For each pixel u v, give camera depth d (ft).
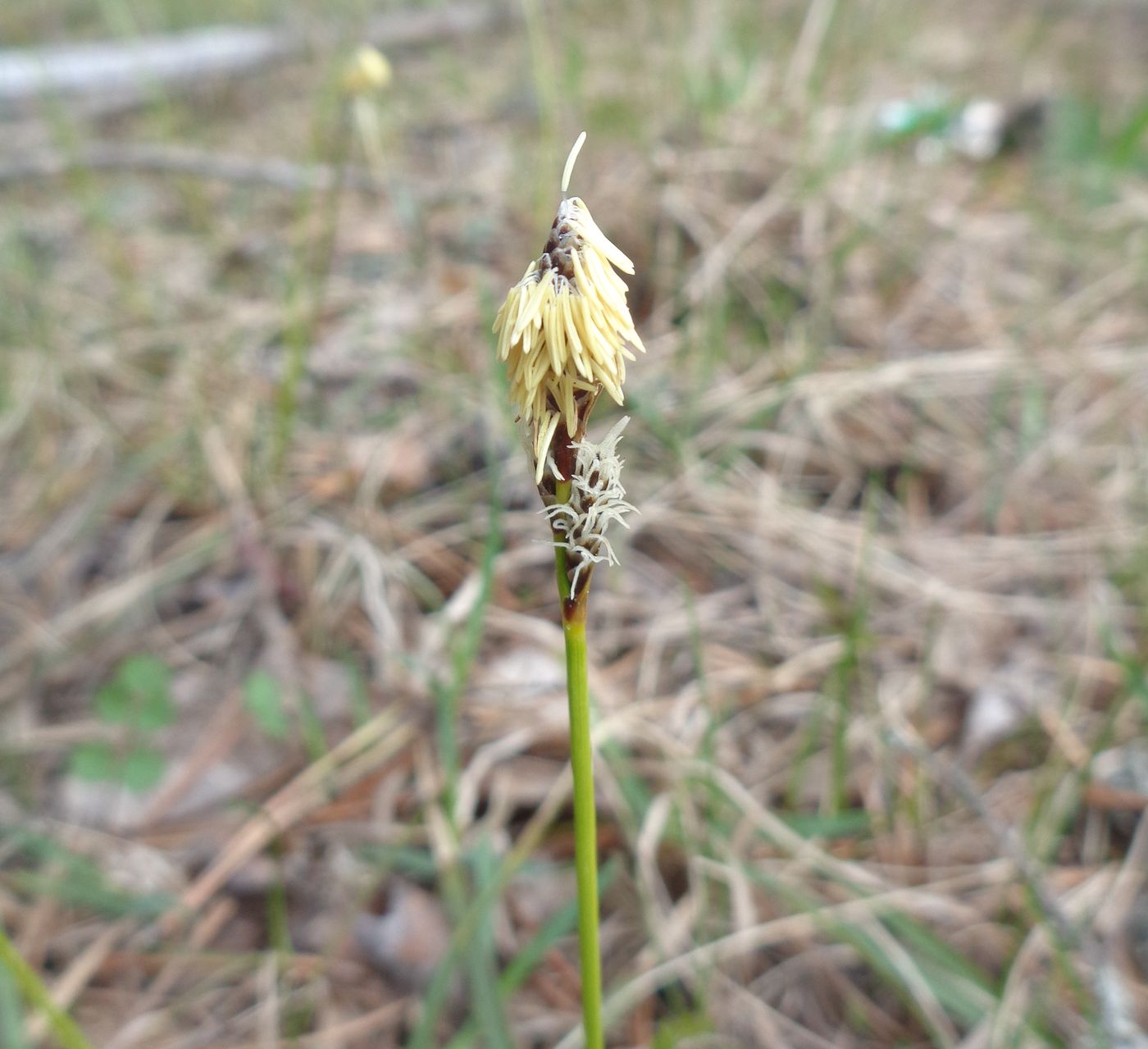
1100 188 0.89
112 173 0.99
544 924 0.42
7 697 0.52
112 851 0.46
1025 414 0.64
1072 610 0.55
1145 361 0.70
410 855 0.43
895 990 0.41
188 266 0.83
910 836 0.46
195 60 1.17
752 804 0.44
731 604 0.56
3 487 0.64
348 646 0.54
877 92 1.06
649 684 0.51
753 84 0.93
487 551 0.44
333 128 0.95
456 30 1.34
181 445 0.64
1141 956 0.41
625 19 1.22
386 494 0.61
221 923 0.44
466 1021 0.40
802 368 0.65
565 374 0.19
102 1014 0.41
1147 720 0.48
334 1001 0.41
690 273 0.73
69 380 0.70
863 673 0.52
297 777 0.48
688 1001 0.41
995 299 0.77
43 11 1.30
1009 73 1.17
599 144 0.90
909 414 0.66
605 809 0.46
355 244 0.83
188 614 0.56
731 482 0.62
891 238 0.79
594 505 0.21
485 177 0.90
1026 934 0.42
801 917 0.42
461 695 0.50
